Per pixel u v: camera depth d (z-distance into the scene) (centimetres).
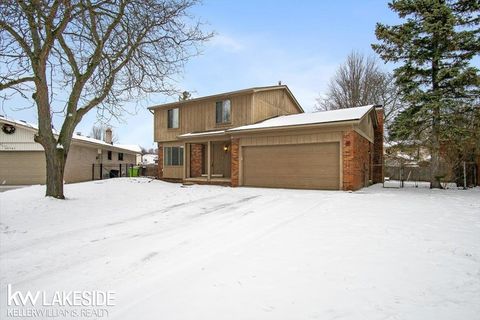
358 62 3209
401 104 2480
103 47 1087
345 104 3259
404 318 278
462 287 340
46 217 848
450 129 1473
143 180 1997
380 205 879
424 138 1609
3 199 1098
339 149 1310
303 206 900
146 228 722
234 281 377
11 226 752
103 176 2945
